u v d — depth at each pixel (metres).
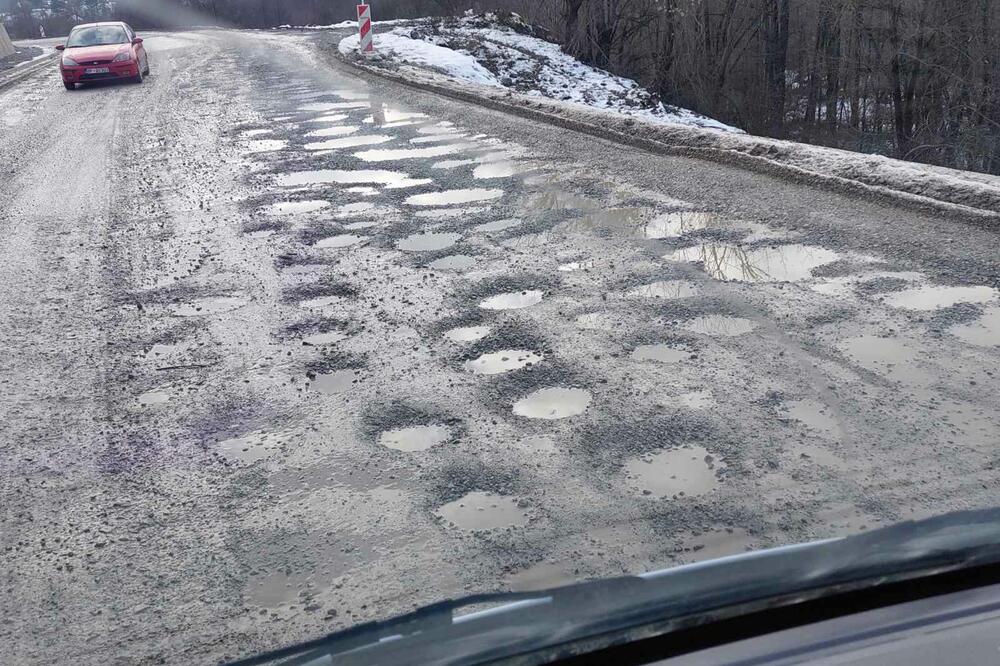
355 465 3.35
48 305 5.47
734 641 1.43
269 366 4.34
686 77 29.84
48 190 8.94
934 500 2.82
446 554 2.75
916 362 3.88
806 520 2.76
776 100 28.69
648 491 3.01
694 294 4.89
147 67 20.33
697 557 2.61
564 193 7.43
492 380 4.00
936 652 1.33
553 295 5.02
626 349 4.22
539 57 27.58
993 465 3.02
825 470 3.05
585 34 29.17
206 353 4.56
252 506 3.12
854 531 2.67
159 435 3.71
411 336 4.58
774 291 4.86
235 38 32.31
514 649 1.41
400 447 3.46
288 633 2.44
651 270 5.34
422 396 3.89
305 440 3.57
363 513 3.02
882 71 24.61
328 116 12.61
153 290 5.63
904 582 1.54
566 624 1.43
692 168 8.16
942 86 23.05
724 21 29.31
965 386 3.63
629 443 3.35
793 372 3.85
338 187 8.14
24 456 3.60
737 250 5.64
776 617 1.49
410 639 1.43
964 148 22.27
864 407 3.50
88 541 2.97
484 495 3.07
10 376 4.43
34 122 14.20
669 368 3.98
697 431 3.40
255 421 3.77
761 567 1.54
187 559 2.83
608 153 9.10
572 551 2.70
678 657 1.41
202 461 3.47
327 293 5.34
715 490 2.98
